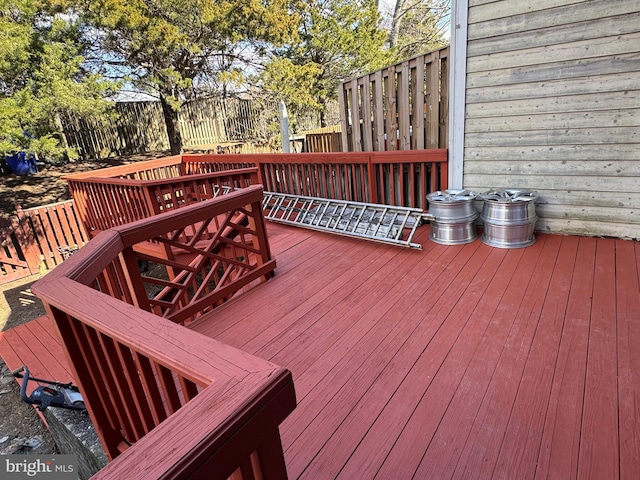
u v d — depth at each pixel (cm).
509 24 314
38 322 357
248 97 1095
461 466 140
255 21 833
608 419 155
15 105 581
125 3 697
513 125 337
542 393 171
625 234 323
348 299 270
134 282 215
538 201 348
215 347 97
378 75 427
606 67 292
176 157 637
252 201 286
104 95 773
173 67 838
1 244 549
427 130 404
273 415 80
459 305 250
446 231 350
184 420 71
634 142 299
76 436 194
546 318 227
